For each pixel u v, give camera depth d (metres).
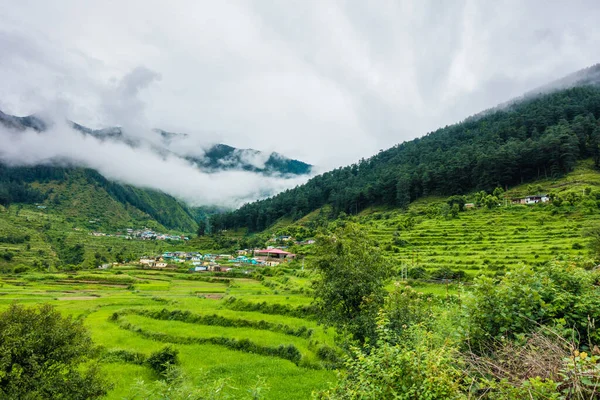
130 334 38.31
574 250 65.56
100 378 18.09
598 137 132.38
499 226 92.94
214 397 11.09
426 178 154.00
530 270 10.89
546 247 69.81
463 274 59.16
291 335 37.12
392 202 166.12
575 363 6.14
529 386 6.11
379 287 26.25
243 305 48.41
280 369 27.80
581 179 114.44
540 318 9.62
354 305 26.47
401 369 7.86
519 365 7.32
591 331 9.33
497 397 6.67
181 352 32.34
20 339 15.06
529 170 134.00
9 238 172.88
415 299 20.81
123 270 113.88
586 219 84.31
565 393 6.00
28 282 86.25
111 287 81.06
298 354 30.38
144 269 116.69
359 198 177.75
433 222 108.88
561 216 89.38
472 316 10.05
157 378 26.78
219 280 92.06
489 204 111.25
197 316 43.28
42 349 15.90
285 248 148.25
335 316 26.14
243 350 33.34
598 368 5.87
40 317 16.45
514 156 132.12
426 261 71.44
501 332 9.42
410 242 90.94
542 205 101.44
